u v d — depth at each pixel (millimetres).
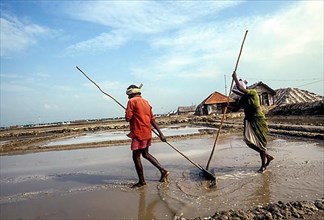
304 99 45094
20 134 33562
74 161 10227
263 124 6387
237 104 6684
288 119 27312
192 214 4125
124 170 7711
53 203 5074
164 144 13195
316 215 3699
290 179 5551
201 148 10961
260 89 44281
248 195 4805
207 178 6043
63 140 21094
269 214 3713
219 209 4254
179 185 5695
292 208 3881
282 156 7922
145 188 5676
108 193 5508
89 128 34688
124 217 4207
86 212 4516
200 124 30969
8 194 5914
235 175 6191
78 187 6148
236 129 18250
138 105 5957
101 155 11289
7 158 12633
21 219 4379
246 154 8758
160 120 40094
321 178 5492
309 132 12695
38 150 14812
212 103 46312
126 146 14086
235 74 6793
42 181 7062
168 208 4457
